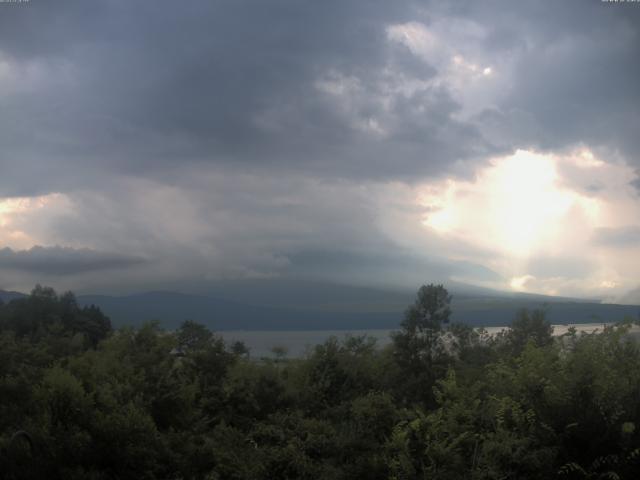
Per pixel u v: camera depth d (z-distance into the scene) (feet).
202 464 30.22
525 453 21.80
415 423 24.64
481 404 26.63
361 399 30.96
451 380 27.94
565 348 27.78
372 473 24.86
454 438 24.00
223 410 42.98
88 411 28.32
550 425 22.52
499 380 25.91
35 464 25.32
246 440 31.32
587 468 21.67
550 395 22.98
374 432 28.37
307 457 26.73
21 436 25.89
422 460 23.77
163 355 50.06
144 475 27.55
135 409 29.68
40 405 28.68
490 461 21.98
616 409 22.13
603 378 23.08
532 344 26.45
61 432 27.04
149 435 29.09
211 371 48.49
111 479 26.99
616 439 21.80
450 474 22.00
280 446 29.14
